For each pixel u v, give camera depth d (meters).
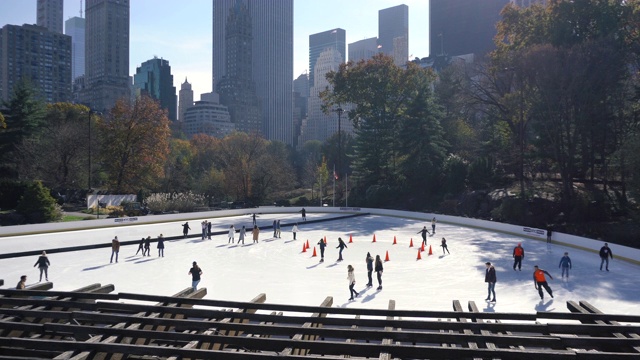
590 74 56.34
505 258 33.88
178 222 57.06
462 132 90.12
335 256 34.44
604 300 22.73
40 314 11.07
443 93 93.50
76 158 77.81
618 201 56.12
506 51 73.75
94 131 81.19
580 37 65.12
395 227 53.59
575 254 35.94
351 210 70.75
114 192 75.94
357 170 88.81
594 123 58.06
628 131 58.28
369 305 21.19
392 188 79.06
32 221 51.38
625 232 47.38
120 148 75.44
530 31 70.31
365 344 9.17
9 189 58.16
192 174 107.12
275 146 135.00
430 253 35.22
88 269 29.67
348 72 90.88
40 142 76.81
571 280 26.95
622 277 27.72
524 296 23.31
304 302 21.70
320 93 95.50
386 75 89.38
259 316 11.12
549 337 9.59
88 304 11.74
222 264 31.25
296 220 59.06
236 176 87.12
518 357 8.62
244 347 9.84
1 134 75.88
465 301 22.14
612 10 63.03
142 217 54.84
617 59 57.25
